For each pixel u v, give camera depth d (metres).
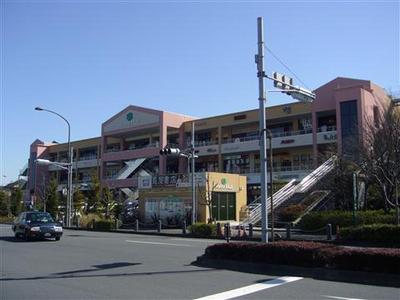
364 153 31.69
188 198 40.91
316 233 28.98
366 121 34.91
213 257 14.64
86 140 88.06
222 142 64.38
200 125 66.75
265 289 10.42
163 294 9.91
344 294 9.80
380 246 22.81
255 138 60.75
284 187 41.03
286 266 12.82
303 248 12.64
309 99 17.77
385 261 11.24
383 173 28.81
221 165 63.94
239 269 13.66
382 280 11.12
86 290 10.44
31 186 94.69
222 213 40.88
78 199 53.12
